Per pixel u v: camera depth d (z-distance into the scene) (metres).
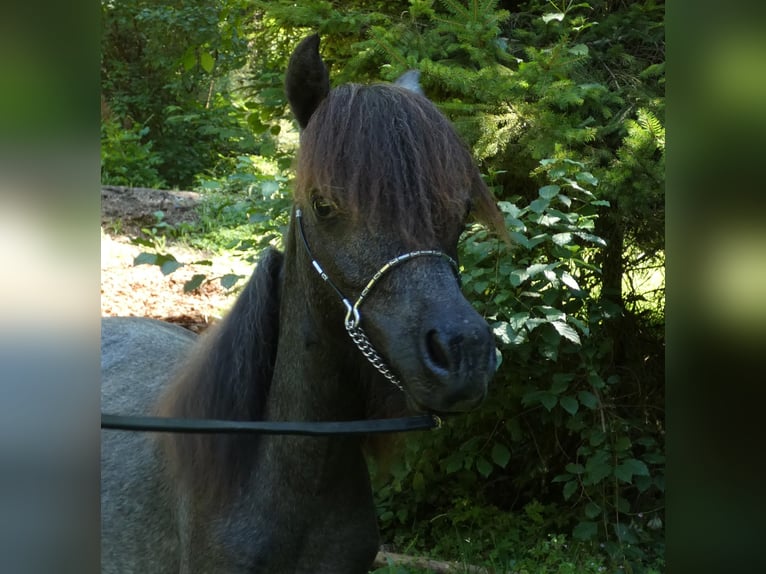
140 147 10.94
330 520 1.91
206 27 10.10
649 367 4.38
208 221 8.52
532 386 3.73
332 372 1.84
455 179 1.63
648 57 4.08
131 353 2.87
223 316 2.16
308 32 4.27
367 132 1.61
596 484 3.80
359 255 1.61
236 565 1.86
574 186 3.24
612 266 4.14
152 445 2.23
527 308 3.46
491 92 3.33
